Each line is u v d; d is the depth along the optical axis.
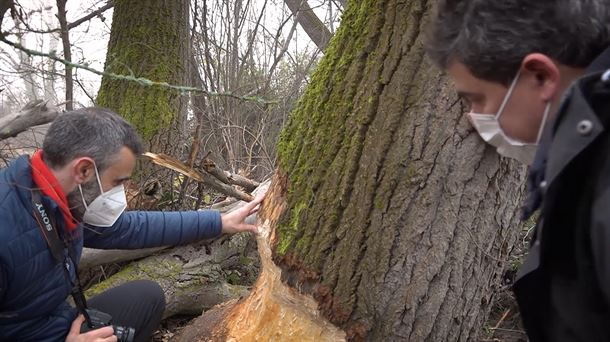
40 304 1.98
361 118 1.65
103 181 1.94
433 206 1.62
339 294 1.70
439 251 1.65
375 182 1.64
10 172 1.87
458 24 0.97
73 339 2.05
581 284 0.87
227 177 3.05
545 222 0.88
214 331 2.24
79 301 2.14
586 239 0.84
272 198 1.95
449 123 1.58
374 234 1.65
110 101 4.02
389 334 1.69
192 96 4.70
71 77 3.58
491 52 0.91
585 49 0.86
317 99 1.79
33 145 3.32
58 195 1.89
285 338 1.82
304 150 1.79
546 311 0.98
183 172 2.83
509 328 2.97
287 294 1.81
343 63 1.73
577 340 0.91
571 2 0.85
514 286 0.99
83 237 2.21
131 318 2.40
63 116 1.89
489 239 1.72
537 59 0.89
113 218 2.07
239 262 3.13
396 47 1.62
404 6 1.62
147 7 4.05
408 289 1.67
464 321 1.78
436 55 1.03
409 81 1.60
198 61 5.57
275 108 5.59
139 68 3.99
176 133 4.09
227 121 4.68
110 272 3.04
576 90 0.83
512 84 0.95
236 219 2.33
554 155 0.85
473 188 1.62
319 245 1.72
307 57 6.88
